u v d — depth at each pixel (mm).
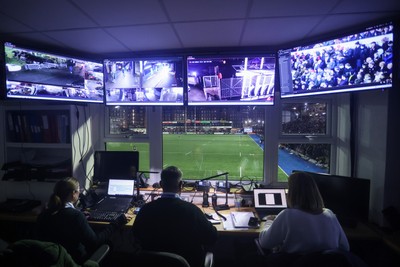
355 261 1119
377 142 2141
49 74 2199
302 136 2826
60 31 2047
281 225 1493
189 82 2367
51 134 2611
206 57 2297
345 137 2605
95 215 2174
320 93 2049
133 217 2244
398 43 1672
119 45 2416
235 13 1728
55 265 1155
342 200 2055
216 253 2711
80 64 2365
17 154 2793
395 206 2062
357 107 2404
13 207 2402
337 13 1734
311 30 2057
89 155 2889
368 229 2023
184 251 1464
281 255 1293
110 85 2496
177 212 1472
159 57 2381
